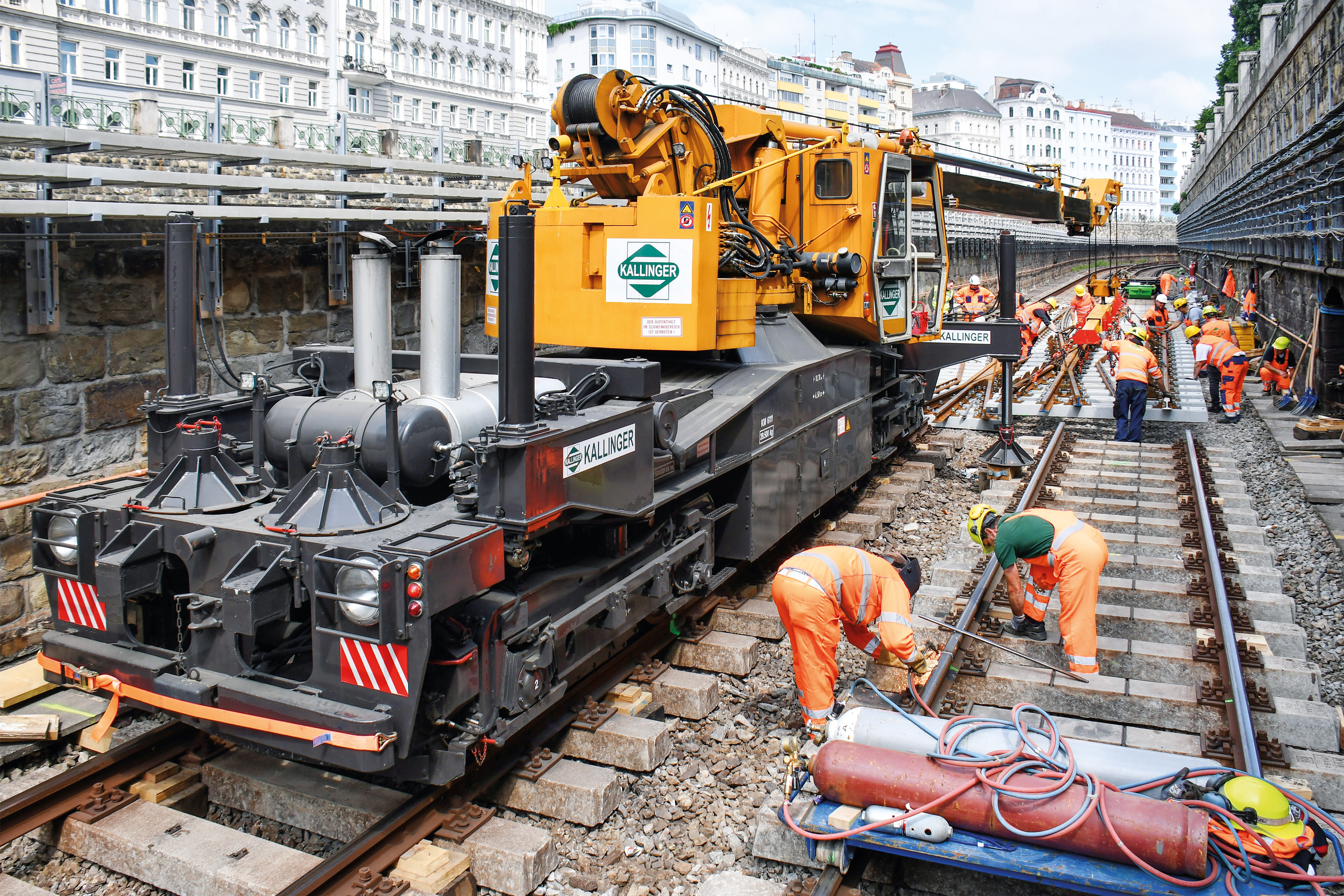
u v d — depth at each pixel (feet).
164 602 15.10
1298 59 73.00
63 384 20.80
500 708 13.82
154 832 13.51
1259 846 11.49
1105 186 47.78
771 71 317.63
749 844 14.14
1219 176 137.28
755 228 25.91
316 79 144.87
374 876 12.34
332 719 12.08
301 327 26.66
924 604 21.77
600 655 18.71
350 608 12.08
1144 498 31.60
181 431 14.44
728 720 17.72
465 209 36.22
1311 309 54.49
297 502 13.37
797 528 27.78
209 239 22.98
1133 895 11.51
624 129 21.90
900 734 13.75
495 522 13.57
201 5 125.49
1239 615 20.57
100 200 23.03
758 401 20.81
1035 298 137.18
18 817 13.62
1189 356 67.87
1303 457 39.22
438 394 15.97
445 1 168.35
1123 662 18.92
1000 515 19.39
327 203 28.86
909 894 13.12
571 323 20.71
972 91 456.86
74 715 16.93
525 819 14.66
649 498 16.90
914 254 29.66
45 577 14.79
